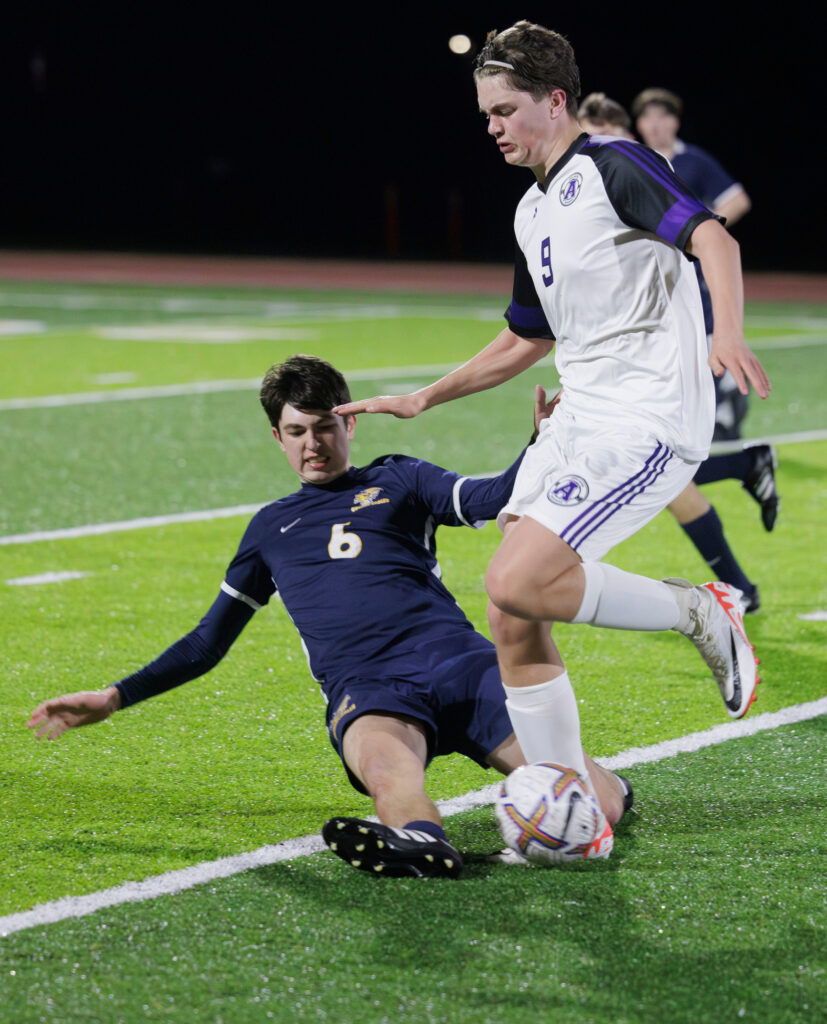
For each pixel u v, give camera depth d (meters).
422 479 13.85
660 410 12.02
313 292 87.31
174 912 11.17
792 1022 9.49
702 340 12.37
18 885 11.77
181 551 25.03
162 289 90.44
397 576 13.44
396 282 94.56
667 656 18.89
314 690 17.48
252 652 19.06
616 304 12.16
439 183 127.69
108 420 39.66
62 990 9.92
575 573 11.66
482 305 77.56
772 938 10.66
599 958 10.34
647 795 13.85
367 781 11.91
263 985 9.98
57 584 22.69
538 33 12.34
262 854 12.41
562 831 11.45
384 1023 9.48
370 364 52.44
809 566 23.86
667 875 11.80
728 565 20.42
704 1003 9.72
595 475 11.74
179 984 10.00
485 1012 9.59
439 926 10.85
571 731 12.01
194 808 13.65
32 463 33.31
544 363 52.25
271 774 14.62
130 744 15.52
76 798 13.93
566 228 12.22
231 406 42.38
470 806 13.73
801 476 31.83
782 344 57.91
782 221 112.38
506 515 12.47
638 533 26.50
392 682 12.80
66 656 18.89
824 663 18.56
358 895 11.45
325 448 13.73
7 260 116.44
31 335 63.38
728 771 14.55
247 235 137.25
